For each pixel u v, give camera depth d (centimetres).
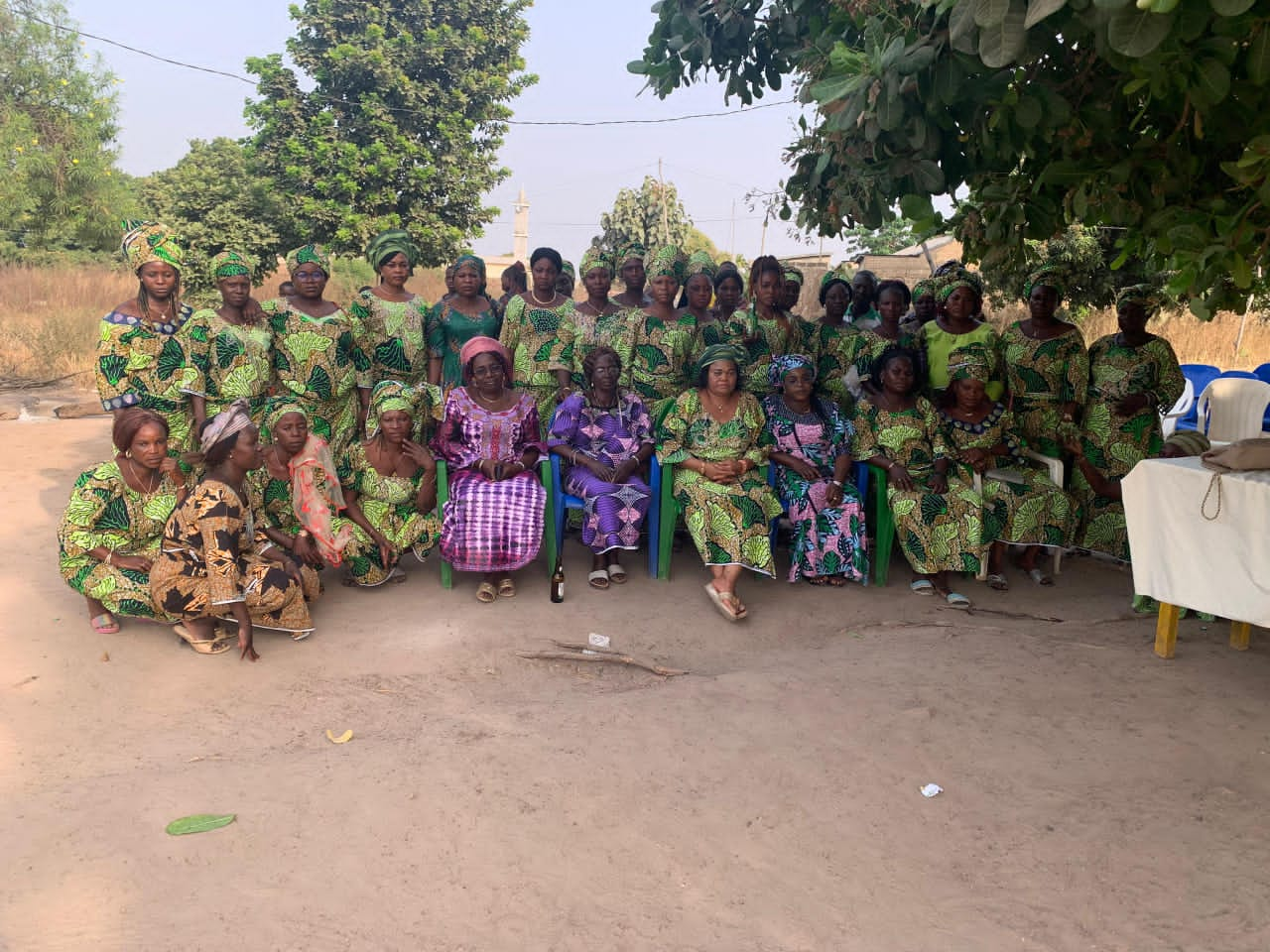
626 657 480
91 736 396
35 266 2223
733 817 338
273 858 310
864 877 305
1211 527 450
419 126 2158
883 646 501
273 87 2075
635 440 588
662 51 616
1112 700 432
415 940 274
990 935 278
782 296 667
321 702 432
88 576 472
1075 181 399
